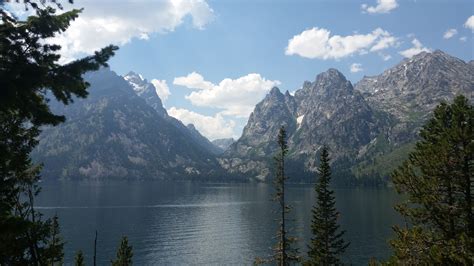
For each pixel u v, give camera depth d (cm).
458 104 2638
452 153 2562
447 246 2431
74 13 1404
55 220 3484
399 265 2675
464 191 2606
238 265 11138
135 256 12069
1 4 1298
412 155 2847
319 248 5759
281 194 4972
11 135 2138
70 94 1424
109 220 18400
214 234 15750
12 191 2302
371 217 18838
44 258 2661
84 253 12250
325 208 5800
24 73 1266
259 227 17350
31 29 1332
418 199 2697
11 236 2052
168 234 15638
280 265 4944
